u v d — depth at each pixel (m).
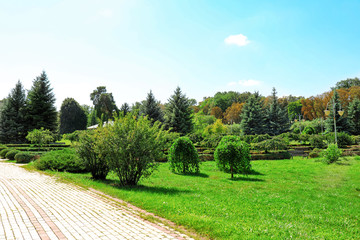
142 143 9.73
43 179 11.48
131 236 4.29
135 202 6.82
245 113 42.91
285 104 81.75
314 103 72.81
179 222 5.11
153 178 11.94
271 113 44.25
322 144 27.80
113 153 9.82
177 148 14.22
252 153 23.55
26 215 5.52
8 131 36.12
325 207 6.70
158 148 10.15
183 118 34.78
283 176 12.39
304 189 9.18
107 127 10.25
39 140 27.20
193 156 14.04
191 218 5.20
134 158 9.73
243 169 12.49
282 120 43.91
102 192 8.55
